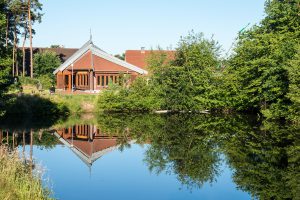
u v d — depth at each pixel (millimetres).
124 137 26953
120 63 54000
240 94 38312
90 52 53750
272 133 26516
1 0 27172
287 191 13500
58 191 13594
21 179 11539
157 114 42375
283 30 35000
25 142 23500
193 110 43844
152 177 15781
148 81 46000
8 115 35500
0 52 26062
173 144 23719
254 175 15789
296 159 18375
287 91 31219
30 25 57156
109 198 12852
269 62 32688
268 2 37625
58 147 22406
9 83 27391
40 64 68250
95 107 43875
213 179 15375
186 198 13000
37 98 39125
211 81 42469
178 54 44625
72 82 50781
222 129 29469
